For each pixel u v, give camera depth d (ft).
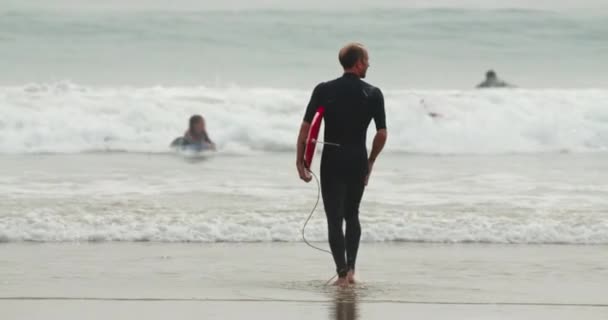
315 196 154.20
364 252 115.34
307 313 79.15
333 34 495.82
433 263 107.55
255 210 138.21
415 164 209.77
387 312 79.97
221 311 79.71
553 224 128.26
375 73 457.27
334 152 94.38
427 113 264.11
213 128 251.39
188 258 109.40
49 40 480.23
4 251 112.68
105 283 93.04
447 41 499.92
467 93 280.51
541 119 262.67
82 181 170.40
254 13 503.20
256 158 220.64
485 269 103.71
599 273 101.45
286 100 269.85
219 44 483.92
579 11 509.76
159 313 78.59
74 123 249.34
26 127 245.86
